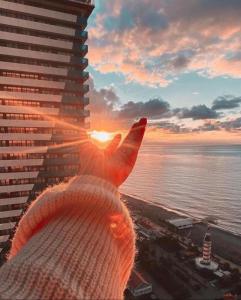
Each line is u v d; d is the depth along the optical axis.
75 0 65.69
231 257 88.81
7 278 1.31
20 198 62.28
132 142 2.15
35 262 1.36
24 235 1.74
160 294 63.56
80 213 1.77
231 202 189.62
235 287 67.38
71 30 65.62
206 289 67.38
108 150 2.11
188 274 73.81
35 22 62.78
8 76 61.25
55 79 64.88
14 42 61.47
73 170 66.31
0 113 60.88
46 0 64.00
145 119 2.15
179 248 90.00
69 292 1.30
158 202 192.25
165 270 72.31
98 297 1.44
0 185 60.88
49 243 1.54
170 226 120.19
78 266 1.48
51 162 64.75
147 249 86.31
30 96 62.94
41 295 1.25
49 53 63.97
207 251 78.94
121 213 1.81
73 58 66.06
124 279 1.92
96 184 1.86
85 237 1.66
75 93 67.00
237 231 126.94
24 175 62.56
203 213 163.50
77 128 66.94
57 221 1.72
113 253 1.75
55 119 65.06
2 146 61.06
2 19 60.09
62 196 1.73
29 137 63.00
